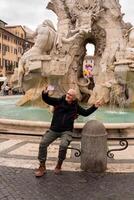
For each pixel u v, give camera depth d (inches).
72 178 219.6
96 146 232.8
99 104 233.3
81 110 232.2
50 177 220.5
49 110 506.6
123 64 529.0
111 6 598.9
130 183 211.6
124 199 185.9
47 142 223.3
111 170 237.1
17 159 257.4
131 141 310.5
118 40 590.9
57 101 228.7
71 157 266.4
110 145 301.4
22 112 500.1
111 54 580.1
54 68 528.4
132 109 551.5
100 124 237.3
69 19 607.5
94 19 585.6
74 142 306.7
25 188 199.5
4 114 477.4
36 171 225.0
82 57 607.5
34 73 529.3
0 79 1517.0
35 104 556.4
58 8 616.7
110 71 569.3
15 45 2508.6
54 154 273.1
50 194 191.0
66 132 227.6
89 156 233.3
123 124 313.7
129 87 546.9
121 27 608.7
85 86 588.1
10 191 193.9
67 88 560.7
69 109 227.6
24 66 537.0
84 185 206.8
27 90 562.9
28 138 321.1
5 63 2327.8
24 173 227.0
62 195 189.9
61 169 237.5
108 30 597.3
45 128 325.4
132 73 527.8
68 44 555.5
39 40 530.9
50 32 535.2
